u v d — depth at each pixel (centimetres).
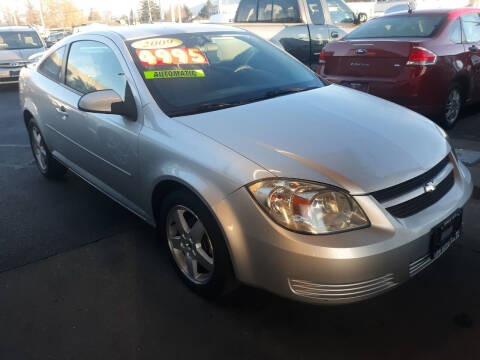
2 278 296
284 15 834
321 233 205
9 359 229
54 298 275
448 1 1714
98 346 236
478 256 299
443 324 241
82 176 385
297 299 215
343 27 881
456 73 554
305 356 224
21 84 472
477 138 532
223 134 247
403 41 529
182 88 297
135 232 351
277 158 223
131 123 291
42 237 348
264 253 214
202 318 253
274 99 299
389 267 209
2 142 632
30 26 1346
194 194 244
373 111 288
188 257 269
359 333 237
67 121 370
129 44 319
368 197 212
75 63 377
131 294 276
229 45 352
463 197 252
